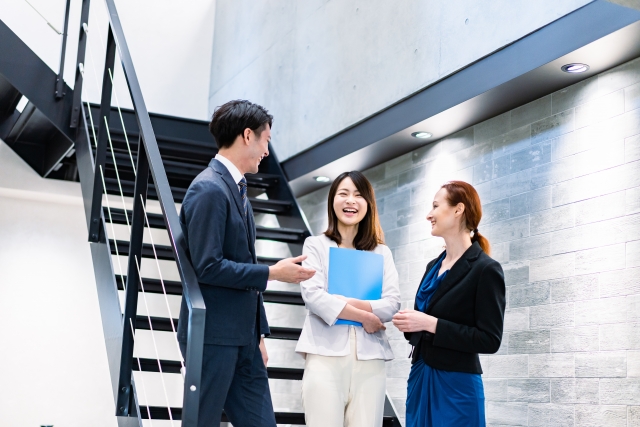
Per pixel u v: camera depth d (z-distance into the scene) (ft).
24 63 12.81
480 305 8.39
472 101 11.98
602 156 10.56
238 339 6.75
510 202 12.12
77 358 19.17
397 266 14.82
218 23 22.88
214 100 22.27
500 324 8.35
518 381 11.44
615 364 9.91
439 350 8.48
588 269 10.52
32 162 16.88
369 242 9.44
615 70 10.54
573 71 10.72
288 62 18.28
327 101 16.24
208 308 6.65
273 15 19.36
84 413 19.01
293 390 18.93
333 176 16.81
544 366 11.02
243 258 6.89
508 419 11.53
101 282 10.32
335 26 16.35
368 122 14.67
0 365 18.47
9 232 19.02
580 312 10.55
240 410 7.06
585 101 10.97
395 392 14.35
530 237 11.61
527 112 12.02
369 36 15.01
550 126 11.53
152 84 21.89
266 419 7.02
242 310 6.83
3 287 18.76
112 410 19.30
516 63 11.03
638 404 9.51
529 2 10.95
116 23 10.68
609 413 9.88
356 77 15.28
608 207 10.35
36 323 18.94
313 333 8.70
